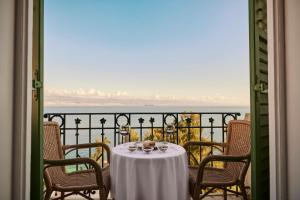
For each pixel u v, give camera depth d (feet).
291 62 5.41
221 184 7.88
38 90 5.53
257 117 6.15
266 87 5.96
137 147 8.88
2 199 4.60
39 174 5.47
